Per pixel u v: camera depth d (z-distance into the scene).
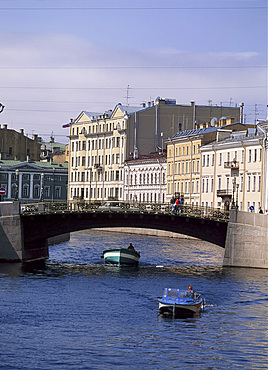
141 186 163.75
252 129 130.12
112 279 75.38
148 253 103.81
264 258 86.25
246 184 124.12
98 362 45.19
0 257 86.75
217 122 149.75
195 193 142.38
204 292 68.00
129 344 49.06
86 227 88.56
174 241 127.88
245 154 124.50
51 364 44.62
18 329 52.28
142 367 44.47
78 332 51.84
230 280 75.62
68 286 70.00
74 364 44.72
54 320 55.25
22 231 87.12
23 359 45.38
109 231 159.88
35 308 59.25
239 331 53.34
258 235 86.44
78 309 59.38
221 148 132.75
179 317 57.50
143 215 88.69
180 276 78.38
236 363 45.66
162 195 156.12
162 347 48.53
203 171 139.38
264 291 69.06
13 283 70.88
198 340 50.50
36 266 84.50
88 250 107.38
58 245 116.12
